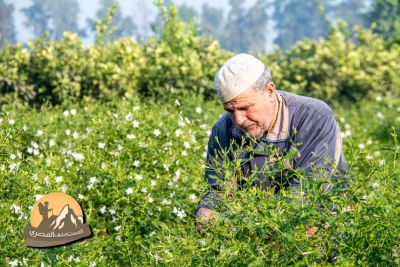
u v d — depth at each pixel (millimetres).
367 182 4938
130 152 8641
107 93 14492
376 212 4887
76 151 8898
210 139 6625
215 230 5297
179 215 6914
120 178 8070
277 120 6297
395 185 5250
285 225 4930
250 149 5703
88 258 6602
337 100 19672
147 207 7695
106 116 9500
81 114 10727
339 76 19891
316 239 4984
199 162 8633
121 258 6535
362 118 16109
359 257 4891
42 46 15148
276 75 18656
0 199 7078
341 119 14836
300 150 6277
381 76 20141
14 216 6996
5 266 6512
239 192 5188
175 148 9000
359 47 22000
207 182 6477
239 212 5082
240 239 5191
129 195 7848
